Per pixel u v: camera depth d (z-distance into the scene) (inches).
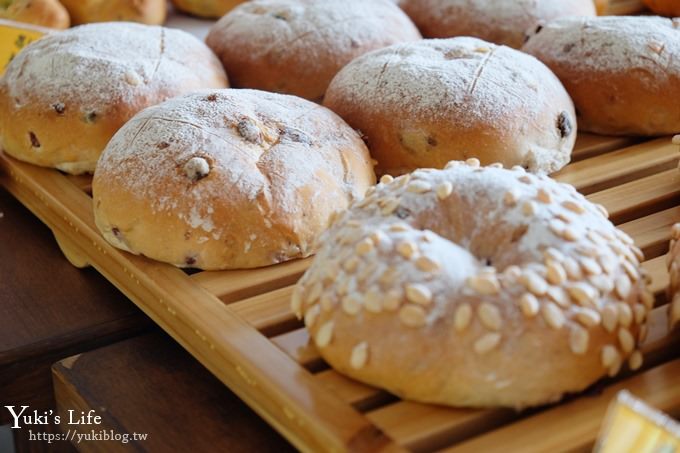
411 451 23.0
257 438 25.4
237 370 24.7
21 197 31.8
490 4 34.7
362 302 23.5
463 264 23.6
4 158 31.8
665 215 28.5
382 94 30.0
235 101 28.7
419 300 23.2
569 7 35.0
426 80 29.8
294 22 33.6
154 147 27.6
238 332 25.2
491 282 23.2
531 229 24.0
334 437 22.7
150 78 30.9
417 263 23.5
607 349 23.3
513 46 34.5
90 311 28.5
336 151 28.5
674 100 31.3
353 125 30.3
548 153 29.9
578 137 32.3
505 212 24.2
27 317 28.3
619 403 21.1
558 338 23.1
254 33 33.6
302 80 33.3
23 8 36.3
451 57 30.8
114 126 30.4
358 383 24.0
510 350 23.0
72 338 27.7
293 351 24.7
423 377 23.1
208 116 28.1
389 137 29.8
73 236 29.4
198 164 27.1
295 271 27.2
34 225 31.8
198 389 26.5
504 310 23.0
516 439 22.9
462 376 23.0
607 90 31.6
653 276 26.3
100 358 27.2
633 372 24.2
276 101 29.2
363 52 33.4
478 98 29.4
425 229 24.3
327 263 24.3
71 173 31.0
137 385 26.5
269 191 27.2
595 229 24.2
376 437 22.7
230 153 27.5
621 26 32.2
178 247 27.1
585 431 23.0
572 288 23.4
